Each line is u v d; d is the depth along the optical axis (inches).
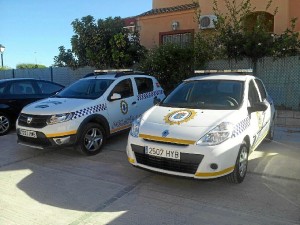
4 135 341.4
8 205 173.0
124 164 240.5
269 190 190.9
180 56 430.3
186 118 199.5
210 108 215.3
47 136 242.7
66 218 159.0
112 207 170.7
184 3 613.9
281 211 164.6
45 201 178.1
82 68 547.8
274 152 267.0
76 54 544.1
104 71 338.6
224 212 164.1
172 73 435.8
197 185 198.7
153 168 189.9
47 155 264.2
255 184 199.9
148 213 163.8
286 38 381.7
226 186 196.7
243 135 197.3
